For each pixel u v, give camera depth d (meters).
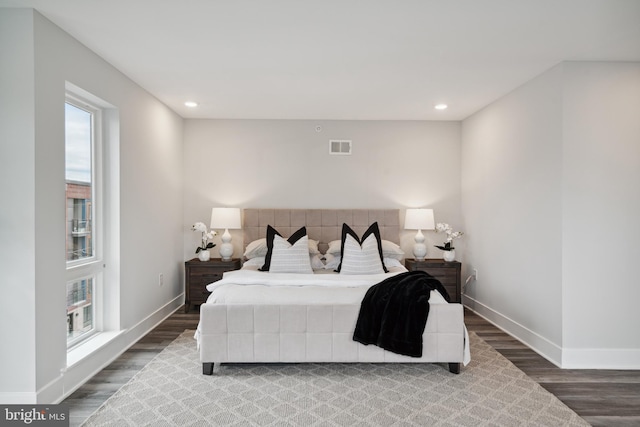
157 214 4.27
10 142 2.33
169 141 4.65
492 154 4.38
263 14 2.42
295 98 4.25
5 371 2.33
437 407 2.46
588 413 2.41
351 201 5.25
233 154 5.21
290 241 4.63
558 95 3.20
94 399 2.54
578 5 2.29
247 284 3.50
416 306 2.90
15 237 2.33
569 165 3.15
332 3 2.29
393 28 2.61
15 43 2.33
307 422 2.28
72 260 2.99
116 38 2.76
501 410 2.43
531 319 3.59
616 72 3.16
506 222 4.06
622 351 3.14
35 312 2.34
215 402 2.51
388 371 3.01
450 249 4.93
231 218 4.89
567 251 3.15
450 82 3.70
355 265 4.14
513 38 2.75
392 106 4.57
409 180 5.27
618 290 3.14
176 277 4.91
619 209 3.14
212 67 3.33
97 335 3.25
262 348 2.93
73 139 3.01
